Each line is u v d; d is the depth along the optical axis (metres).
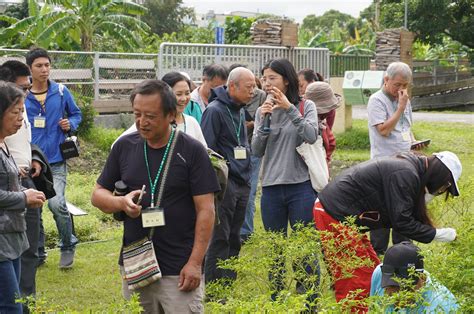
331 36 38.97
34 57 6.91
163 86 3.85
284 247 4.36
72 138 6.91
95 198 4.06
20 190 4.64
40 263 7.11
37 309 3.57
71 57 15.11
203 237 3.96
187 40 30.80
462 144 16.34
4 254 4.37
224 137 5.93
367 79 15.88
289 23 16.09
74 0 19.78
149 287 3.99
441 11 33.66
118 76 15.89
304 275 4.25
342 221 4.82
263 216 5.74
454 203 5.98
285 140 5.56
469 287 4.09
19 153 5.36
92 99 14.93
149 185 3.94
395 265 3.93
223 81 7.31
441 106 30.97
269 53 15.80
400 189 4.64
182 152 3.96
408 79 6.55
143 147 3.98
